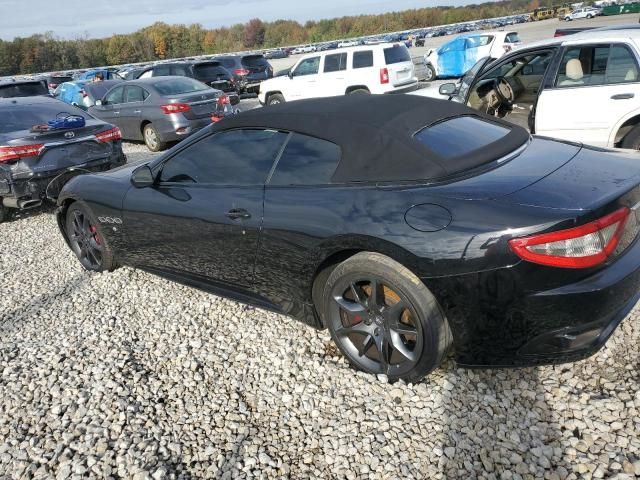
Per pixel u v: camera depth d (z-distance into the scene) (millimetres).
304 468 2221
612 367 2596
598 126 4910
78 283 4387
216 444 2402
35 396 2891
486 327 2291
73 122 6242
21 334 3625
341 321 2781
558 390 2473
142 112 10016
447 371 2691
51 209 6949
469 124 2998
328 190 2682
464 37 17828
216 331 3379
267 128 3062
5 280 4676
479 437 2268
